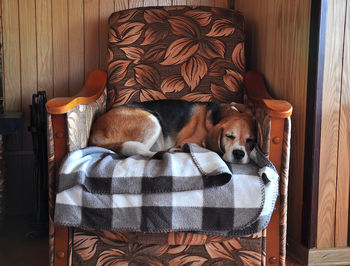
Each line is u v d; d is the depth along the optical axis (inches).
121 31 72.6
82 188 48.4
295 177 62.9
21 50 80.0
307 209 59.3
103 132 60.7
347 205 60.2
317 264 59.6
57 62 81.7
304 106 60.1
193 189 47.7
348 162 59.6
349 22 57.1
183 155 52.8
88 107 59.6
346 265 59.9
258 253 51.6
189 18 73.0
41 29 80.3
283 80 66.8
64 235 51.1
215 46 71.7
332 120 58.2
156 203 47.6
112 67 71.4
